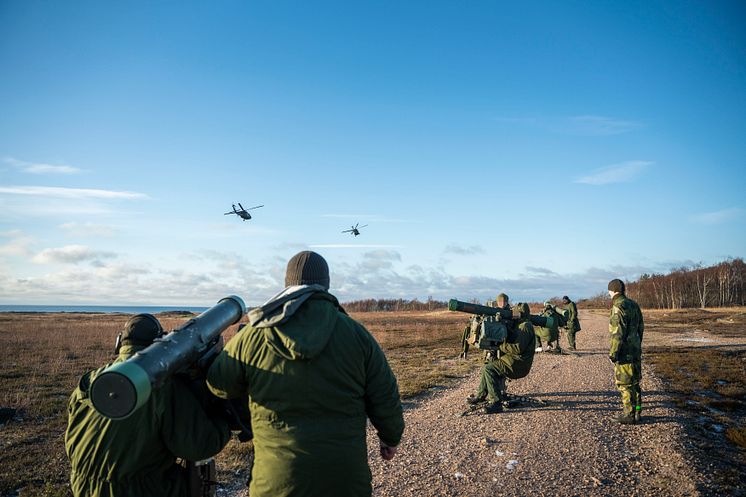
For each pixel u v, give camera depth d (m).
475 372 11.91
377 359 2.23
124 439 2.13
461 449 5.75
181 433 2.21
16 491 4.71
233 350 2.16
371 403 2.24
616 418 7.05
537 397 8.53
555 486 4.60
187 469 2.47
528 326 7.32
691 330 26.50
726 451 5.63
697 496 4.30
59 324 33.19
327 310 2.16
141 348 2.38
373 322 37.34
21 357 14.57
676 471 4.92
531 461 5.29
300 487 1.96
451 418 7.28
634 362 6.70
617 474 4.89
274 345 2.02
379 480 4.79
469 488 4.57
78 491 2.20
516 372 7.36
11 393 9.39
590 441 5.95
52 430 6.91
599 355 14.75
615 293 6.87
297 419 2.03
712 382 9.98
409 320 41.12
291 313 2.05
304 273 2.29
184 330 2.11
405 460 5.38
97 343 18.88
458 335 22.69
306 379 2.02
